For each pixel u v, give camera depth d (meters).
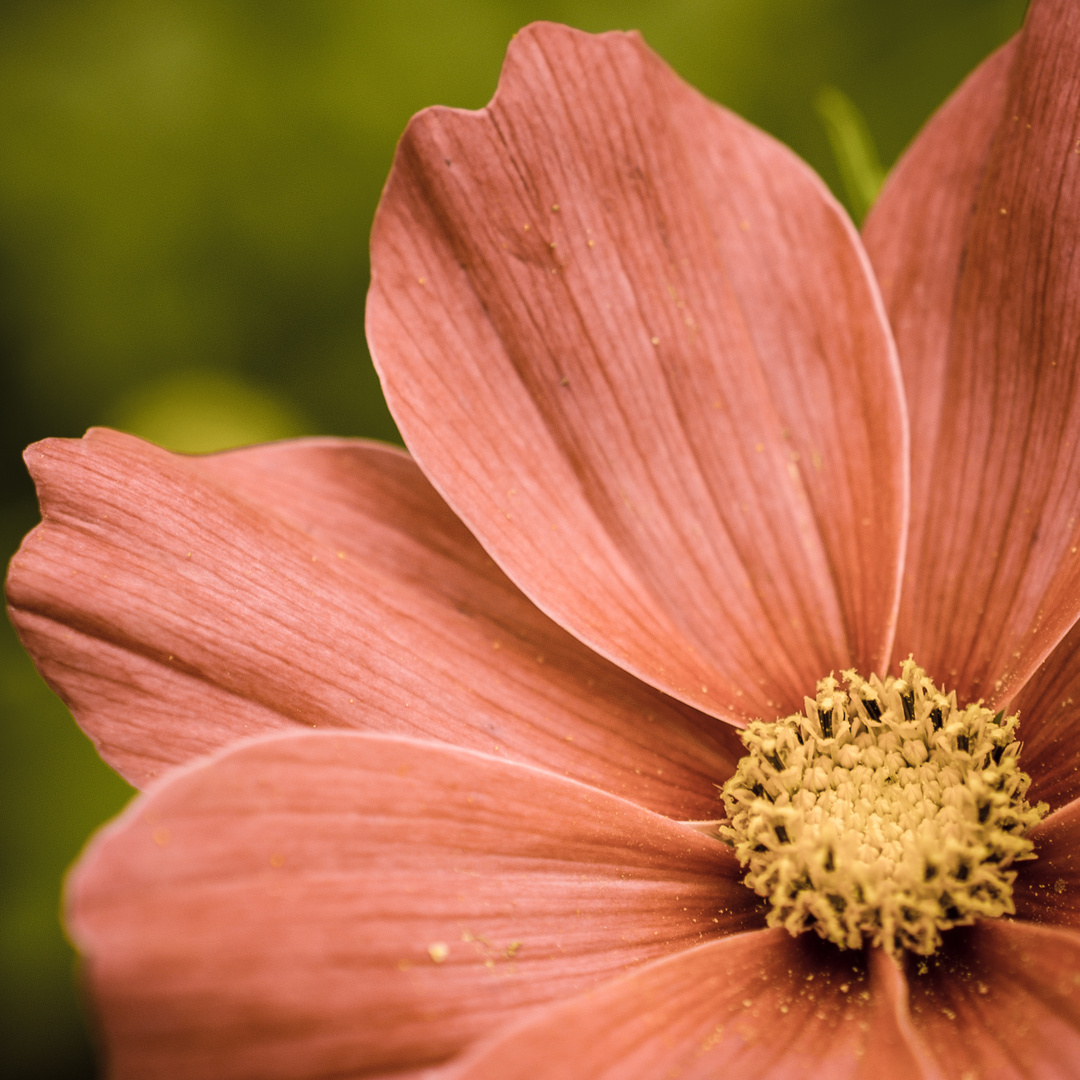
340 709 0.16
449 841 0.15
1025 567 0.16
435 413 0.16
